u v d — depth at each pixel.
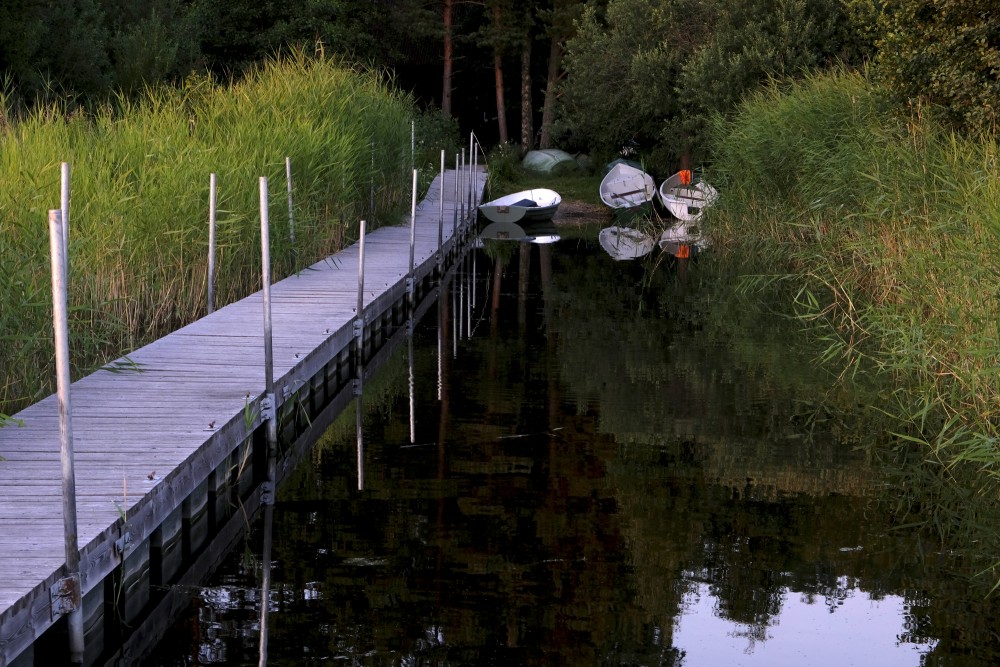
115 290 10.22
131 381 8.17
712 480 7.35
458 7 42.25
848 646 5.01
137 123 13.36
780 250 16.59
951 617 5.33
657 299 15.30
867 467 7.68
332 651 4.89
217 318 10.80
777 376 10.45
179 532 6.21
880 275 12.16
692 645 4.98
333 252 16.23
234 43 33.97
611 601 5.44
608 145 28.83
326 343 9.74
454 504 6.85
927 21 13.23
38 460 6.14
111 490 5.63
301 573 5.78
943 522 6.62
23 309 8.03
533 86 44.19
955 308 8.92
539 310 14.48
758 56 22.56
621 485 7.23
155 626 5.17
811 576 5.80
